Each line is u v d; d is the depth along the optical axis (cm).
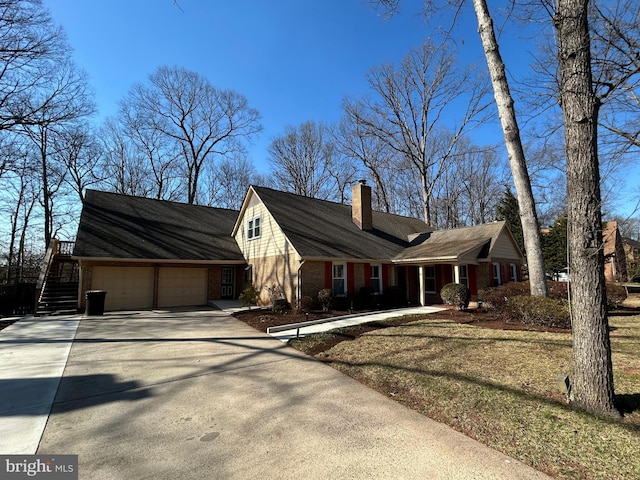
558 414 388
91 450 344
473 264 1583
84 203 1698
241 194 3972
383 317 1163
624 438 331
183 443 355
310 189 3875
